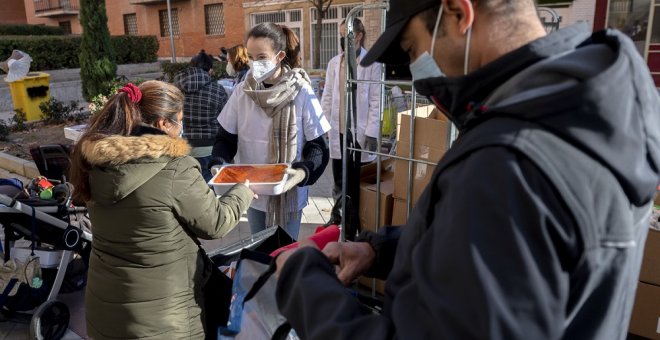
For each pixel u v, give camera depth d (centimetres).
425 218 82
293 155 271
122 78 1042
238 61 524
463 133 85
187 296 196
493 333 64
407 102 241
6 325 304
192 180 188
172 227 187
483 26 80
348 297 88
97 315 197
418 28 88
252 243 250
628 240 72
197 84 396
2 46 1316
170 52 2294
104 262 192
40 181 323
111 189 176
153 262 187
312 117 273
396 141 221
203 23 2105
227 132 286
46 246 311
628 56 74
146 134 185
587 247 67
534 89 72
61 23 2922
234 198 211
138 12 2394
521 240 65
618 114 68
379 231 126
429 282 72
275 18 1727
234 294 175
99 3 992
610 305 74
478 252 66
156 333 192
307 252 97
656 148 75
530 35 80
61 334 292
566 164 67
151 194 180
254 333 156
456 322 67
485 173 69
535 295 64
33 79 952
